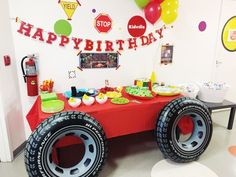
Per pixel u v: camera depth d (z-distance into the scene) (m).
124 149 2.46
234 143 2.66
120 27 2.55
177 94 2.43
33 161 1.50
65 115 1.59
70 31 2.33
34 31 2.19
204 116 2.11
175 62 3.04
